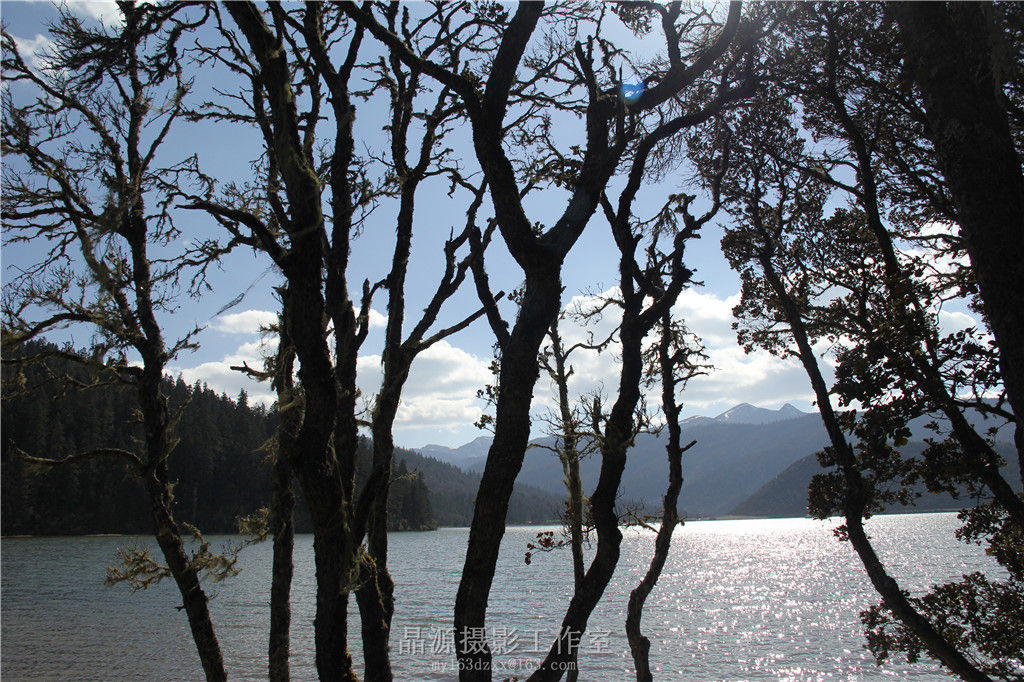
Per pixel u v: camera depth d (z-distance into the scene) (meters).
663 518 9.77
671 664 26.27
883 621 11.38
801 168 11.19
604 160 5.15
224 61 8.38
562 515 8.91
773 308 11.77
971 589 10.80
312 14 6.98
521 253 4.71
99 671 24.14
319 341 5.21
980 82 5.50
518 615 38.69
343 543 5.35
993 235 5.47
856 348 8.85
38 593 45.59
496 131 4.89
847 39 9.82
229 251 6.07
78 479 86.56
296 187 5.25
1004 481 8.80
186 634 31.48
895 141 11.21
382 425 6.89
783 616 38.91
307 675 23.22
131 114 9.34
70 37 6.59
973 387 8.05
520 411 4.55
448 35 8.02
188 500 92.25
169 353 9.40
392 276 7.49
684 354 9.97
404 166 8.02
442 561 81.75
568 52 7.70
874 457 9.64
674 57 5.88
